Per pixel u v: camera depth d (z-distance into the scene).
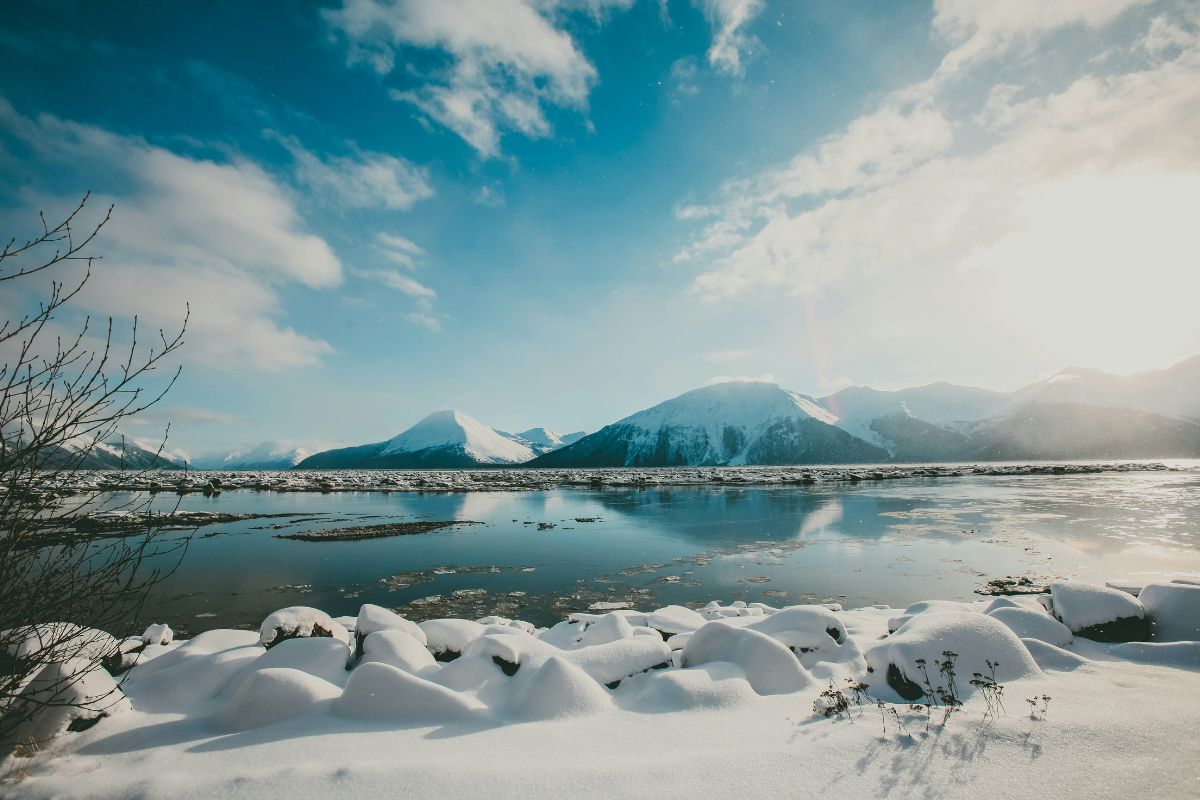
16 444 3.54
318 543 22.55
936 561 16.97
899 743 4.11
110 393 3.81
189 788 3.56
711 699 4.99
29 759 4.02
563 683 5.03
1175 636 6.65
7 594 3.71
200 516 31.77
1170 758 3.84
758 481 63.00
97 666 4.90
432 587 15.07
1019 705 4.75
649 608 12.72
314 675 5.65
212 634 7.17
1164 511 27.45
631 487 58.75
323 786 3.56
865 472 82.12
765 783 3.61
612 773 3.71
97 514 3.96
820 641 6.55
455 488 57.88
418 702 4.80
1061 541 19.61
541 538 23.55
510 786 3.56
